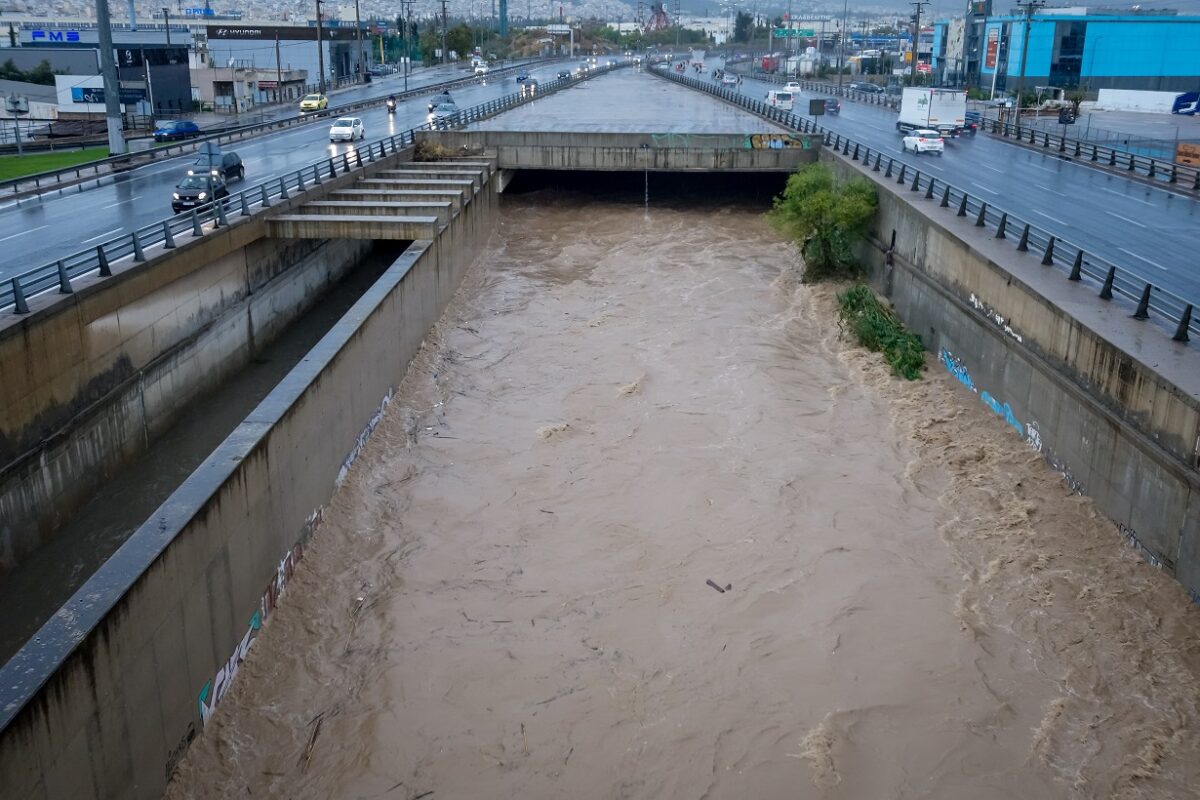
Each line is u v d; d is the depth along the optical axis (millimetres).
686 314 42125
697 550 23422
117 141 56375
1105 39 133375
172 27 128375
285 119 81750
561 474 27312
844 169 53219
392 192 46625
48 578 25281
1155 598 20688
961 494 26078
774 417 31062
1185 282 30469
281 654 19906
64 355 27469
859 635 20297
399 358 33531
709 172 67500
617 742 17484
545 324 41062
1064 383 25656
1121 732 17672
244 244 38938
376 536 24234
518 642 20141
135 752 14906
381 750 17297
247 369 40438
